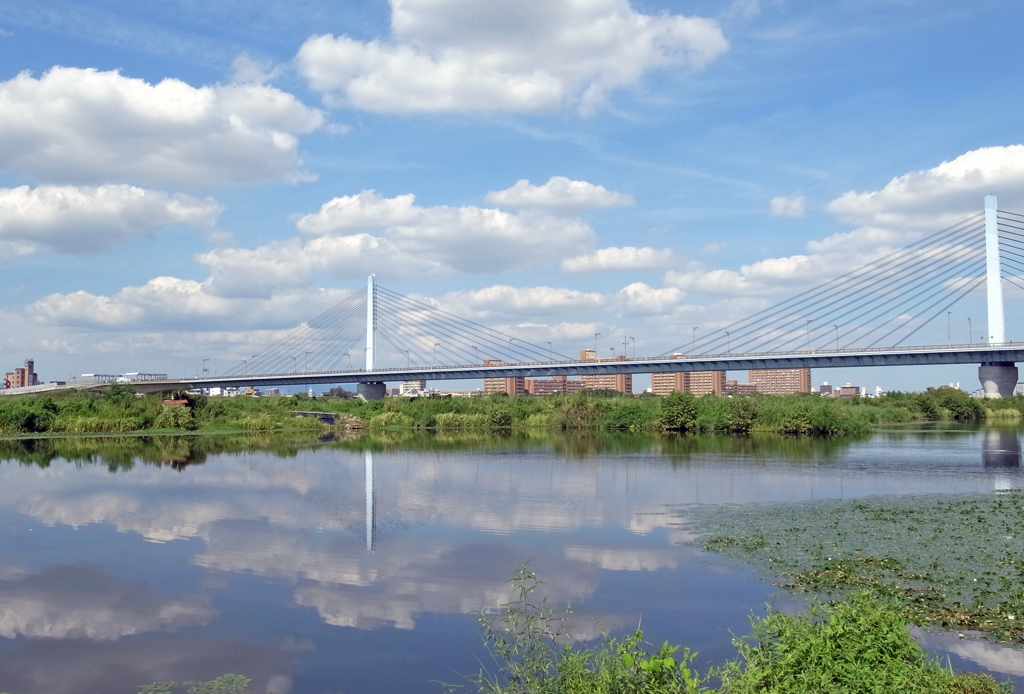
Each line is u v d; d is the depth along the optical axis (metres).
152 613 24.67
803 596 25.44
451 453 79.88
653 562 30.56
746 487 52.22
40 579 28.67
